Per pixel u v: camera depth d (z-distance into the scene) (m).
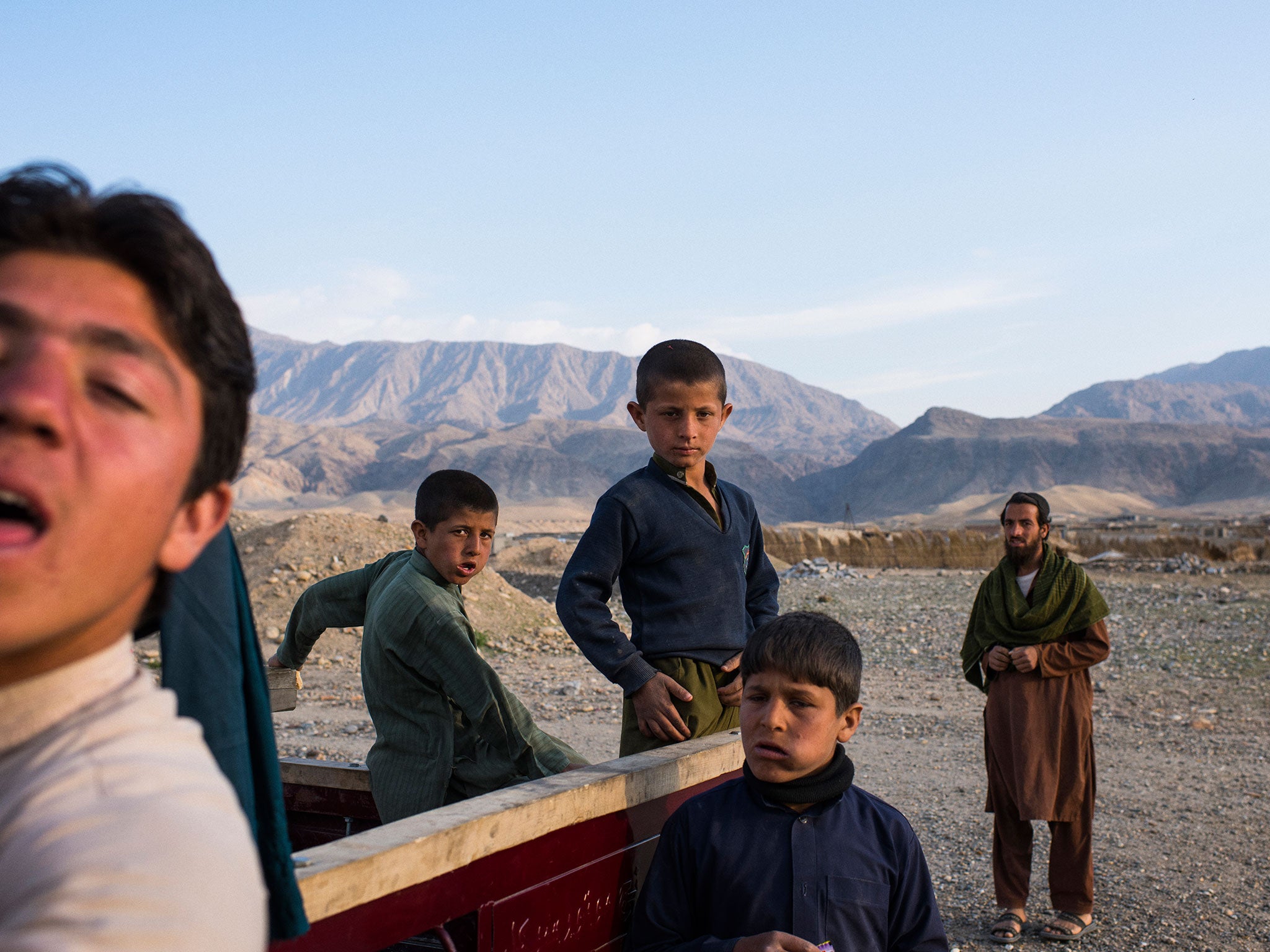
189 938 0.53
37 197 0.60
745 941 1.94
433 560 2.80
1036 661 4.45
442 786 2.63
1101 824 6.48
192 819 0.58
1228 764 8.08
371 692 2.74
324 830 2.77
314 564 15.19
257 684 1.16
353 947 1.39
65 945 0.50
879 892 2.17
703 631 2.67
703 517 2.72
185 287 0.62
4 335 0.55
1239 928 4.69
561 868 1.84
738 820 2.15
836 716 2.17
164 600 0.73
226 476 0.70
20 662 0.60
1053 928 4.55
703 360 2.73
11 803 0.57
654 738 2.59
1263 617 16.06
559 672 11.95
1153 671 12.40
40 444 0.53
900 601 20.20
